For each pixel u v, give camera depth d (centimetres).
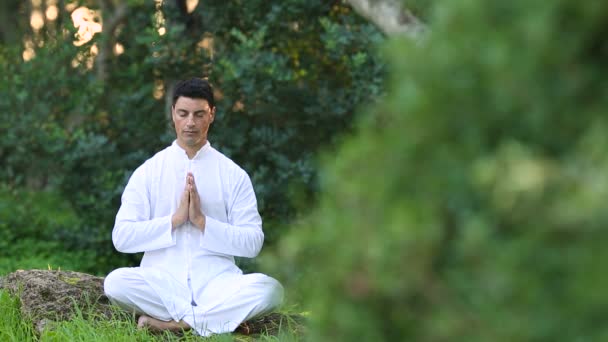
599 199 315
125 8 1780
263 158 1692
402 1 590
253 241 1062
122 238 1048
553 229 327
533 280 331
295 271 438
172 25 1698
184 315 1027
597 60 336
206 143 1087
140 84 1764
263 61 1600
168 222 1038
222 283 1048
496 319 337
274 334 1022
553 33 330
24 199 2020
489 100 346
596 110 335
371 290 364
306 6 1645
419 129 356
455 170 351
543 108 337
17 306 1075
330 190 392
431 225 352
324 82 1678
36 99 1844
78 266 1778
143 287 1027
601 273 316
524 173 329
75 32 1777
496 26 342
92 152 1711
